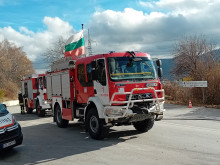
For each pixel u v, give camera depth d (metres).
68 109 11.11
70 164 6.49
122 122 8.41
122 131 10.19
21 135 7.95
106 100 8.40
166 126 10.88
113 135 9.54
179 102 19.16
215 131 9.49
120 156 6.86
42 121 15.21
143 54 9.08
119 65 8.46
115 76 8.30
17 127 7.88
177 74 30.36
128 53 8.74
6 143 7.44
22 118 17.64
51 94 13.12
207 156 6.47
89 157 6.96
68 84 10.98
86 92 9.67
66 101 11.44
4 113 8.18
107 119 8.27
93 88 9.15
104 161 6.52
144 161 6.30
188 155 6.62
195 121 11.82
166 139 8.48
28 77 20.08
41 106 17.16
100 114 8.52
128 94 8.27
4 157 7.56
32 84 19.03
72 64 10.81
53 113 12.91
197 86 17.36
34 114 20.19
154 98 8.70
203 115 13.20
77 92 10.45
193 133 9.27
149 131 9.95
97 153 7.29
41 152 7.84
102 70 8.55
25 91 20.84
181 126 10.73
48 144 8.84
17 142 7.72
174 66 30.95
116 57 8.52
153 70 9.02
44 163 6.75
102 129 8.65
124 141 8.52
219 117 12.45
